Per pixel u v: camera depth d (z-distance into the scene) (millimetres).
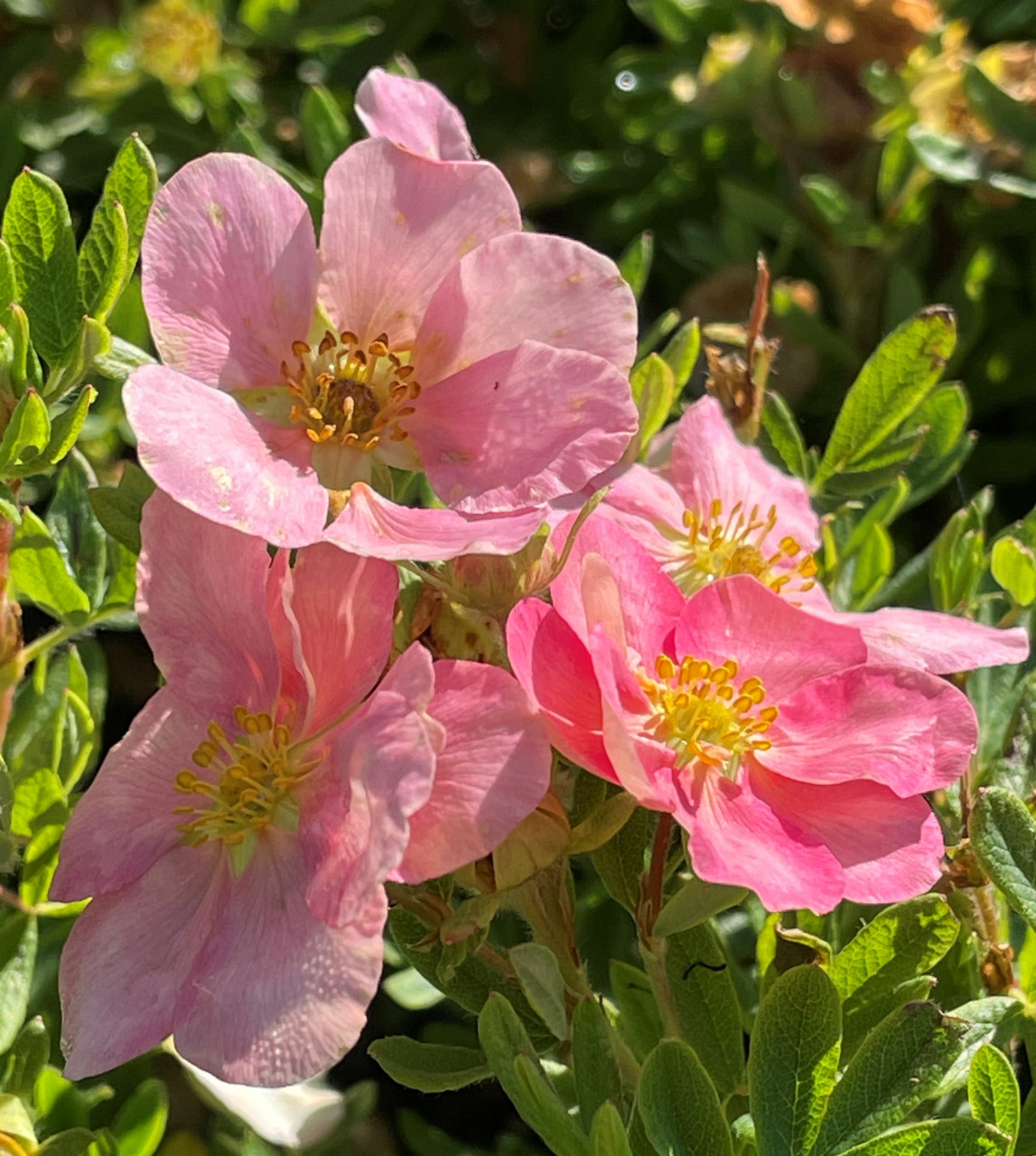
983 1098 125
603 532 133
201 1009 117
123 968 123
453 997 143
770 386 234
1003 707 170
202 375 134
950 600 176
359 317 142
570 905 131
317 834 121
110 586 168
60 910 154
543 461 133
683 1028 144
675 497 161
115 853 127
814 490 187
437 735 116
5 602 143
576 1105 144
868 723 132
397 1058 138
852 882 126
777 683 135
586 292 139
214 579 128
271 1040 113
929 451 194
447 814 117
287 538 125
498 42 309
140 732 129
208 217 135
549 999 127
